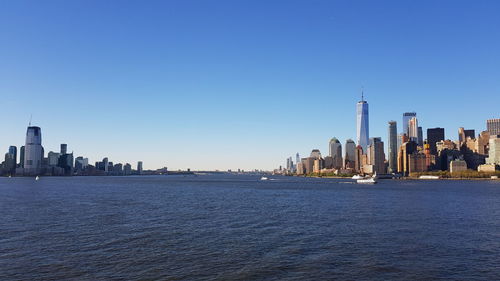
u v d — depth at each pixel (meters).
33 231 74.69
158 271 47.50
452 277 45.75
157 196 180.38
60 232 73.75
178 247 60.69
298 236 70.50
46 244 62.53
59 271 47.38
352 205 134.62
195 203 140.62
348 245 62.62
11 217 95.25
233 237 69.25
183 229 78.00
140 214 103.38
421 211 114.44
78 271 47.38
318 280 44.41
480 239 68.19
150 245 62.03
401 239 67.88
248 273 46.84
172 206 127.75
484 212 112.25
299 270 48.22
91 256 54.62
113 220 90.81
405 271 48.00
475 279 44.94
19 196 175.00
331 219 94.69
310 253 56.97
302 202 147.62
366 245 62.69
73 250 58.28
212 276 45.62
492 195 196.75
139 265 50.03
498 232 75.75
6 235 70.38
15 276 45.41
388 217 99.06
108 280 44.03
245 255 55.47
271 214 105.06
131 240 66.06
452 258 54.38
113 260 52.47
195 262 51.62
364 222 89.38
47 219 91.75
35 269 48.16
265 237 69.38
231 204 137.25
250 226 82.56
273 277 45.41
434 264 51.22
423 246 62.06
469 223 88.31
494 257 55.03
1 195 182.25
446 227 82.00
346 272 47.47
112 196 177.88
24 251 57.50
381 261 52.56
